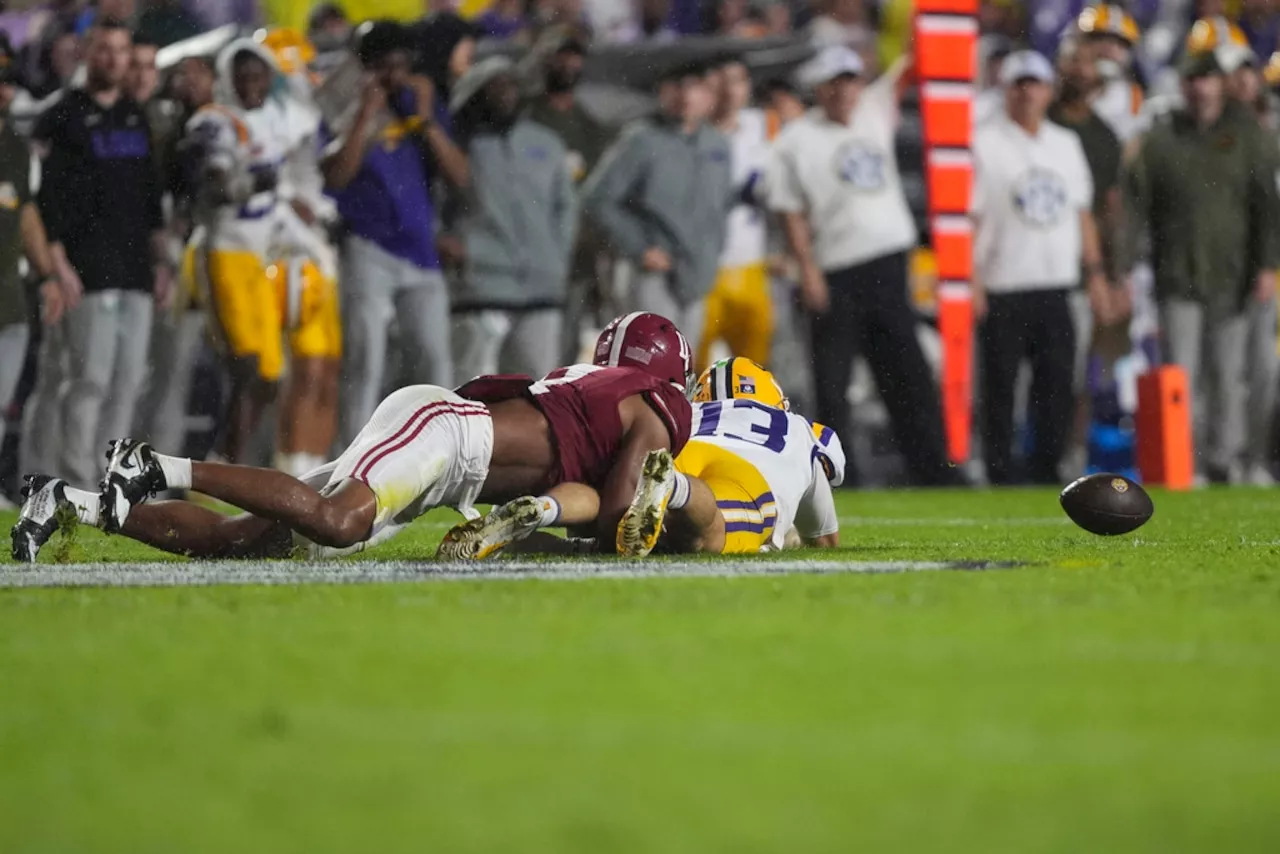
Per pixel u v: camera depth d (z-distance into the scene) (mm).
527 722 8430
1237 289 43062
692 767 7504
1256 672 9750
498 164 37500
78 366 34406
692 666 9961
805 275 40812
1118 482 20453
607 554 17531
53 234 34125
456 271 37719
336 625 11766
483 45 38281
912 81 41594
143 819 6785
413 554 19297
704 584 14367
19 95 34094
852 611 12398
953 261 41188
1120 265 43062
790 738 8055
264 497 15953
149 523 17297
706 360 40719
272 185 34906
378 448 16625
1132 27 43219
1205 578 14945
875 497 37750
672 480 16875
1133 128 43250
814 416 41406
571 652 10484
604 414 17641
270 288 35062
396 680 9578
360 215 35781
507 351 38156
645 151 39469
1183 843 6289
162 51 35188
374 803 6941
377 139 35719
